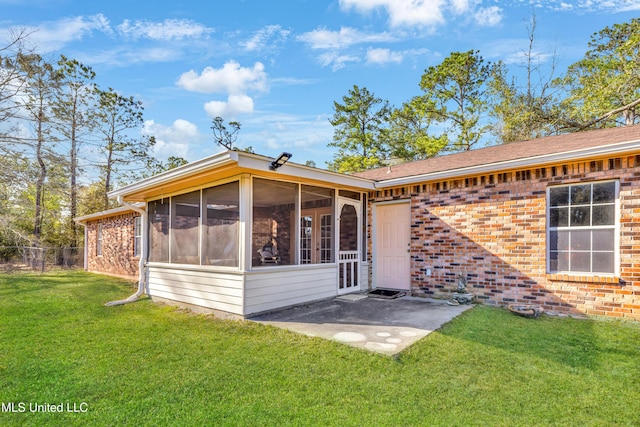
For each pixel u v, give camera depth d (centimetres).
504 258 641
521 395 306
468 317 549
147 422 273
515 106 2005
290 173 598
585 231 570
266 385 330
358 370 357
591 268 563
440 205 727
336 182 702
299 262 666
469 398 301
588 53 1850
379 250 835
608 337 449
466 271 686
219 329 520
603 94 1622
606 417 273
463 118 2366
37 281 1159
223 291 607
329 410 286
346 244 800
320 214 723
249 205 583
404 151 2544
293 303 642
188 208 710
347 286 779
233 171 565
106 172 2120
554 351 403
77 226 1977
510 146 870
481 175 672
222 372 362
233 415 281
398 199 795
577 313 565
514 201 635
